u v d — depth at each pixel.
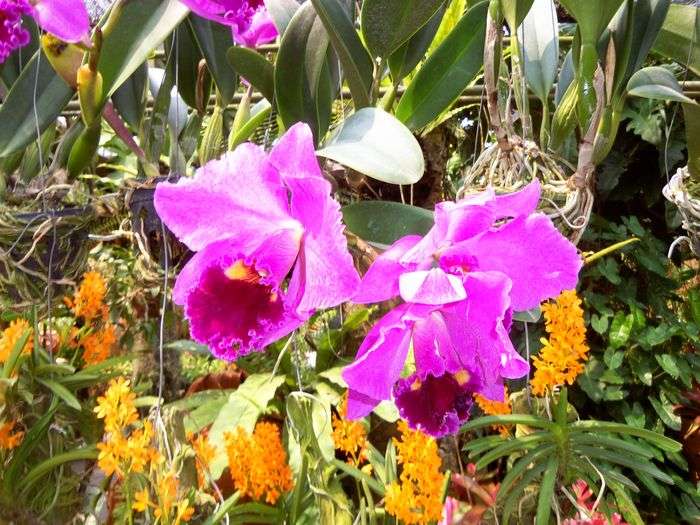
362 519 0.68
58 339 0.82
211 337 0.56
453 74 0.75
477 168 0.72
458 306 0.54
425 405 0.58
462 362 0.56
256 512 0.72
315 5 0.66
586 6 0.67
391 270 0.54
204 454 0.66
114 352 0.90
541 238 0.55
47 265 0.73
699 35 0.78
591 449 0.68
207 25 0.80
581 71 0.70
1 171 0.78
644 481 1.07
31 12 0.67
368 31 0.68
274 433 0.71
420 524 0.67
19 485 0.68
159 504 0.61
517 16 0.67
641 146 1.32
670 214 1.27
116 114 0.80
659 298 1.29
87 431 0.77
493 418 0.68
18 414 0.70
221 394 0.88
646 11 0.75
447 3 0.77
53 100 0.75
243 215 0.56
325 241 0.52
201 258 0.57
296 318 0.57
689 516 1.18
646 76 0.73
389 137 0.60
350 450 0.70
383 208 0.67
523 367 0.53
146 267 0.71
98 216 0.73
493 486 0.73
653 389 1.26
